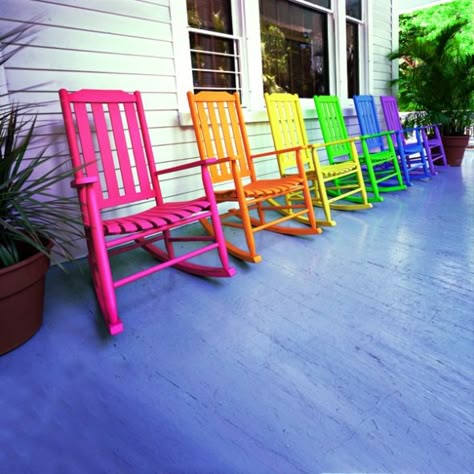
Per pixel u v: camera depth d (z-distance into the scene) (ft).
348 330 4.67
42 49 6.54
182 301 5.60
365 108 12.68
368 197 11.37
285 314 5.11
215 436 3.21
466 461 2.88
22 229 4.58
